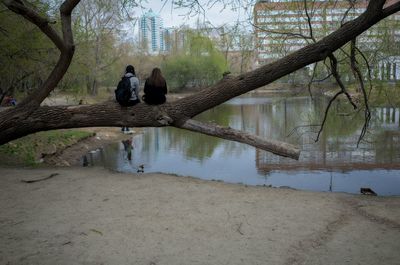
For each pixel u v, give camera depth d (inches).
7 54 476.7
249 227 212.8
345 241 194.4
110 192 285.0
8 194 282.2
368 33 474.3
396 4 277.7
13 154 494.3
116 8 363.3
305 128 828.6
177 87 2620.6
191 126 306.2
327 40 292.0
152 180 321.7
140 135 887.1
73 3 310.7
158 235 201.8
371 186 421.7
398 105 548.1
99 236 201.0
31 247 188.1
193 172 505.0
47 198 271.6
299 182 443.5
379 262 171.0
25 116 318.7
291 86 573.9
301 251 182.7
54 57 551.2
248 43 428.5
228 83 305.7
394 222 220.8
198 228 211.3
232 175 484.4
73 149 669.9
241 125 984.9
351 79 524.4
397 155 575.8
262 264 169.5
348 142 679.7
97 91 1723.7
